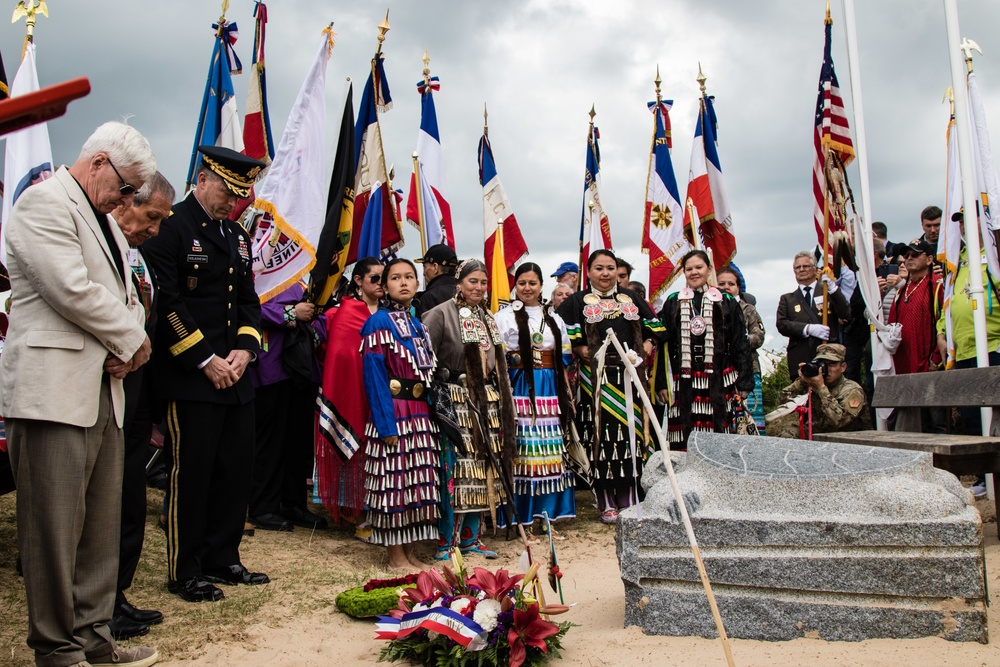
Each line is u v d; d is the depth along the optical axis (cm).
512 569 578
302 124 671
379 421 565
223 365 488
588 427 721
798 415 852
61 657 351
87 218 364
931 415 890
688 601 393
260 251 667
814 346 937
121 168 367
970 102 838
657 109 991
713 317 744
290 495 689
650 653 373
